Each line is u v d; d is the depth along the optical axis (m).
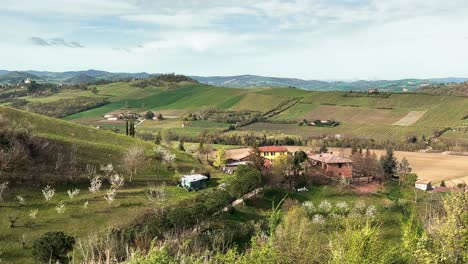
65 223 67.44
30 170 83.81
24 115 110.38
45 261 49.97
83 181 88.12
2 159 79.38
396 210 87.69
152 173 103.62
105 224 68.25
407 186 113.31
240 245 60.88
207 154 148.50
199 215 68.25
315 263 17.48
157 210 74.56
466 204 19.75
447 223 19.11
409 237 18.34
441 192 109.69
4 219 64.94
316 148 178.50
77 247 51.62
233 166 131.50
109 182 92.06
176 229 62.91
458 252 18.11
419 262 17.41
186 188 97.19
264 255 17.47
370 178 118.31
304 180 106.12
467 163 162.75
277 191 96.94
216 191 88.00
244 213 82.81
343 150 177.50
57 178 84.50
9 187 75.88
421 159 169.88
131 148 109.56
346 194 100.06
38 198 75.44
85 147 103.75
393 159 131.75
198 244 50.88
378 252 16.27
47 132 106.44
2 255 54.44
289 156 114.81
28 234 61.53
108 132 126.31
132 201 80.94
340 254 16.09
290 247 18.17
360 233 16.47
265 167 113.38
